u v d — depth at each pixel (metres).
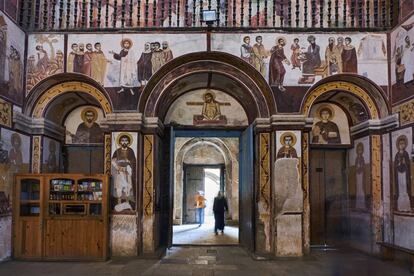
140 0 11.30
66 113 12.55
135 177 10.62
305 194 10.82
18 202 10.09
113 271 8.94
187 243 13.53
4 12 9.59
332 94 11.71
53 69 10.84
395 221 10.36
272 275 8.62
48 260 10.00
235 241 14.23
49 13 11.17
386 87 10.77
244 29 10.98
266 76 10.89
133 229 10.48
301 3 11.48
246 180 12.09
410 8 9.77
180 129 12.77
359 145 11.85
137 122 10.70
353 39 10.91
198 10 11.41
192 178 23.38
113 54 10.93
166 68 10.95
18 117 10.20
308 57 10.91
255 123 11.14
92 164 12.58
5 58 9.66
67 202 10.13
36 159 10.96
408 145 9.77
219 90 12.72
